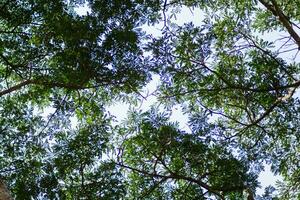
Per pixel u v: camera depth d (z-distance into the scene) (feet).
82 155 27.81
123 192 27.48
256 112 32.73
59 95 29.25
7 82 30.17
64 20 26.20
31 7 28.22
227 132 31.86
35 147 29.35
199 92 31.50
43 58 28.68
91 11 27.35
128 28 26.76
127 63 27.55
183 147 28.58
